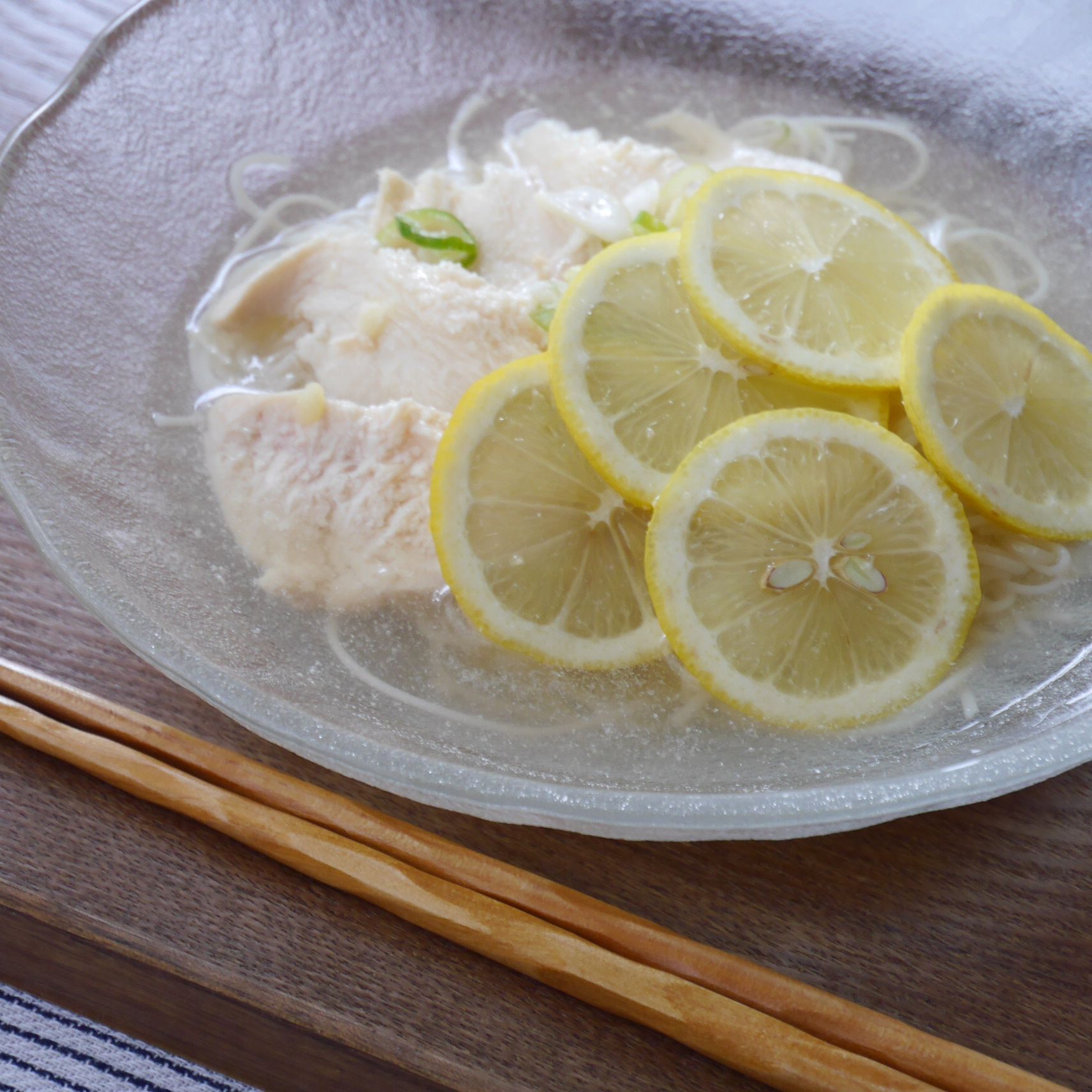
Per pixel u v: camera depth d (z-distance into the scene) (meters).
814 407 0.37
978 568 0.36
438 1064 0.33
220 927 0.34
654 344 0.37
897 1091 0.32
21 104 0.44
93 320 0.39
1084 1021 0.33
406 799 0.35
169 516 0.38
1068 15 0.43
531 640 0.36
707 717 0.35
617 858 0.35
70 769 0.35
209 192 0.42
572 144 0.44
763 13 0.44
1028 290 0.41
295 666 0.36
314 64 0.44
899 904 0.34
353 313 0.41
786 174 0.39
